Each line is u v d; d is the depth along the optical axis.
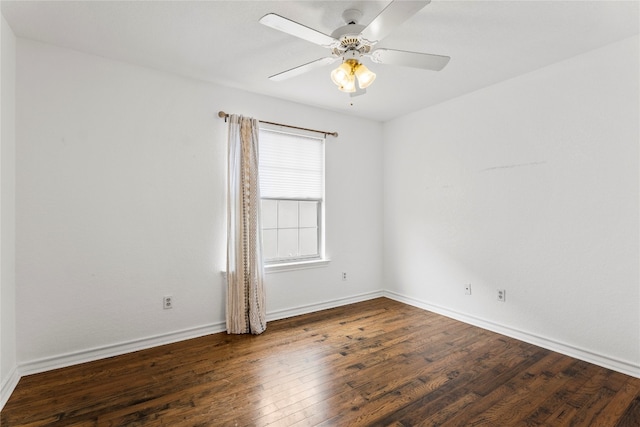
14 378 2.29
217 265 3.29
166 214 3.02
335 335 3.22
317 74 3.05
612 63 2.51
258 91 3.48
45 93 2.50
